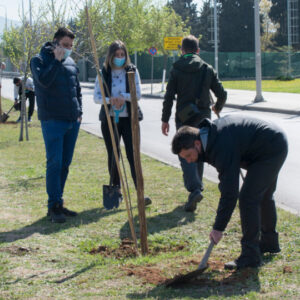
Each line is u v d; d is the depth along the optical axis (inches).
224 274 156.6
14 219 226.4
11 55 579.2
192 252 180.9
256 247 161.2
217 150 147.6
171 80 237.3
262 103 824.3
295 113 694.5
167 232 205.2
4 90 1504.7
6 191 279.9
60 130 224.5
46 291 147.6
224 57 1947.6
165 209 238.4
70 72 227.1
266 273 155.2
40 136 514.9
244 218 159.2
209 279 152.7
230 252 178.4
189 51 236.7
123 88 236.2
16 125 623.2
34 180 307.1
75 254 181.9
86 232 207.3
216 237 153.3
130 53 1376.7
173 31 1370.6
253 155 155.6
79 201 256.7
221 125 151.6
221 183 150.3
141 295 141.9
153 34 1296.8
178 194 265.6
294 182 298.5
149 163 358.3
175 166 346.9
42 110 223.5
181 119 232.7
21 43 555.5
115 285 150.8
